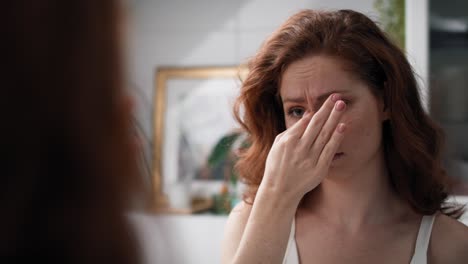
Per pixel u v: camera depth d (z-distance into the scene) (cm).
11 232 31
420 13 193
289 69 84
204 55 287
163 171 288
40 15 31
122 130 34
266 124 97
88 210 32
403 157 89
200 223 269
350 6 256
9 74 30
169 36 291
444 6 197
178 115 289
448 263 83
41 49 30
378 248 86
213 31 286
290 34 86
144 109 290
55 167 31
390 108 87
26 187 30
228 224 98
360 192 88
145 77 293
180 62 290
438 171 92
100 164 32
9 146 30
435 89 194
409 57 133
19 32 30
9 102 30
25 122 30
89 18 32
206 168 284
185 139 288
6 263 31
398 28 230
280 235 68
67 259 32
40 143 31
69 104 31
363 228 89
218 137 283
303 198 96
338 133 72
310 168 71
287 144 73
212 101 286
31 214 31
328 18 87
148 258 35
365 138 83
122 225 34
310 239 91
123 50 35
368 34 86
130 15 36
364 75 83
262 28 278
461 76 194
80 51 32
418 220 89
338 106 73
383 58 84
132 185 34
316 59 82
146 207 36
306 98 82
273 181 71
